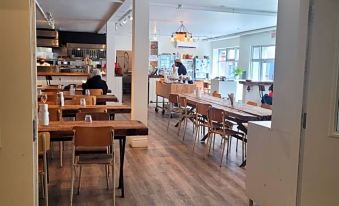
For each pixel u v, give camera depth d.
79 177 3.90
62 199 3.52
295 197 2.61
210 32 13.72
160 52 16.41
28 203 1.67
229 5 8.01
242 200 3.59
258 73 13.42
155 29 13.05
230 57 15.77
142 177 4.26
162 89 9.77
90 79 7.36
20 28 1.58
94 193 3.70
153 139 6.45
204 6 8.16
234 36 14.44
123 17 9.25
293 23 2.67
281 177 2.80
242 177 4.36
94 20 9.86
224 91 11.69
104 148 3.65
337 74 2.34
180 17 9.92
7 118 1.61
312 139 2.46
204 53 17.23
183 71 11.79
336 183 2.40
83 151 3.61
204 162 5.00
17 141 1.63
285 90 2.75
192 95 7.49
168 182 4.10
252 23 10.85
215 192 3.81
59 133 3.22
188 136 6.80
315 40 2.38
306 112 2.47
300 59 2.49
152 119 8.86
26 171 1.65
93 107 4.89
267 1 7.44
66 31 13.05
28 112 1.62
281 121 2.80
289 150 2.69
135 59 5.64
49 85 8.36
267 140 3.03
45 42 11.37
